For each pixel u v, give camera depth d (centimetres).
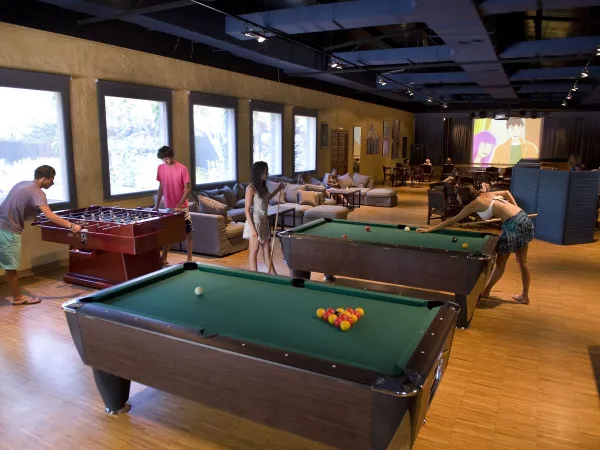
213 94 892
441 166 2177
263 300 288
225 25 771
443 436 269
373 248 435
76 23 627
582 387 326
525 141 2055
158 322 233
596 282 576
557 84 1428
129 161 746
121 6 609
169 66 791
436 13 615
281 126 1120
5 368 346
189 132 848
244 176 1012
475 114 2048
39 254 604
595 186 783
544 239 820
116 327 244
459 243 464
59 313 455
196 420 283
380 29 960
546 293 533
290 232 497
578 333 420
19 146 585
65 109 622
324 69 1112
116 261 520
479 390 321
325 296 297
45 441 262
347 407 187
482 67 1020
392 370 196
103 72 674
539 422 284
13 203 457
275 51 920
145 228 484
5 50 547
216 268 347
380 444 185
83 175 659
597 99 1642
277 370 199
